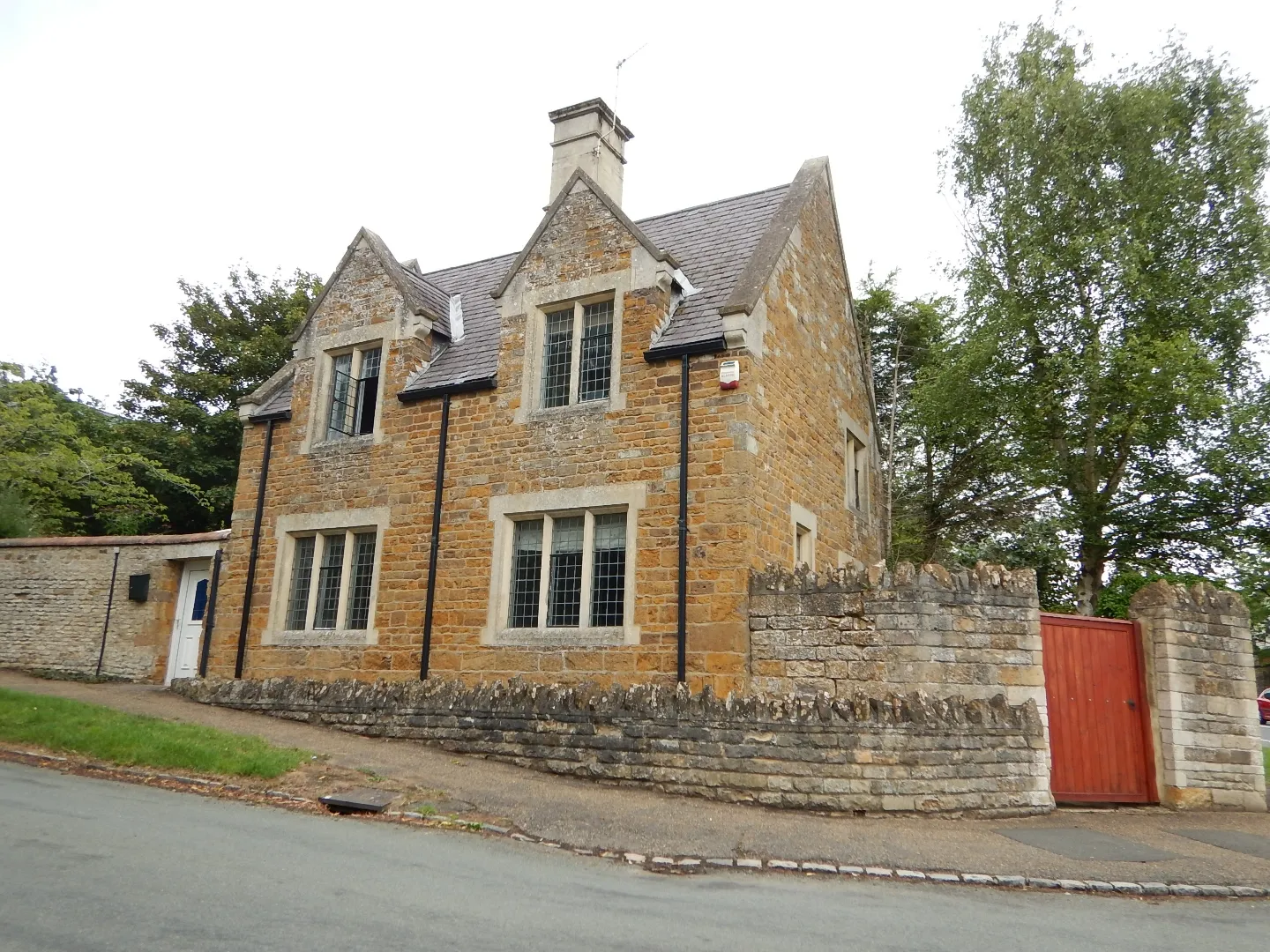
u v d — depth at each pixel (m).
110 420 30.02
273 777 9.27
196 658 16.80
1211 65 16.86
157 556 17.52
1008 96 17.64
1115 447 17.23
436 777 9.62
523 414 13.86
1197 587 11.70
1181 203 16.34
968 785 9.52
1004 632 10.81
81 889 5.56
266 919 5.20
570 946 5.10
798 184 15.75
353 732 11.87
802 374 14.58
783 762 9.32
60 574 18.34
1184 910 6.80
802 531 14.20
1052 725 11.01
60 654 17.86
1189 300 16.06
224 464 29.70
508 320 14.44
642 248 13.49
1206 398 14.86
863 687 10.67
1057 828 9.26
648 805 9.08
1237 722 11.42
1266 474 15.80
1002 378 17.69
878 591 10.81
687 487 12.30
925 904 6.52
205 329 32.34
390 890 5.96
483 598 13.48
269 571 15.70
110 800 8.22
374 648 14.21
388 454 15.01
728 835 8.09
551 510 13.24
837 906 6.30
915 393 20.00
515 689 11.00
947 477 23.53
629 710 10.05
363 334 15.92
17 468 20.50
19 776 9.05
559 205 14.48
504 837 7.82
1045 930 6.00
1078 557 19.19
